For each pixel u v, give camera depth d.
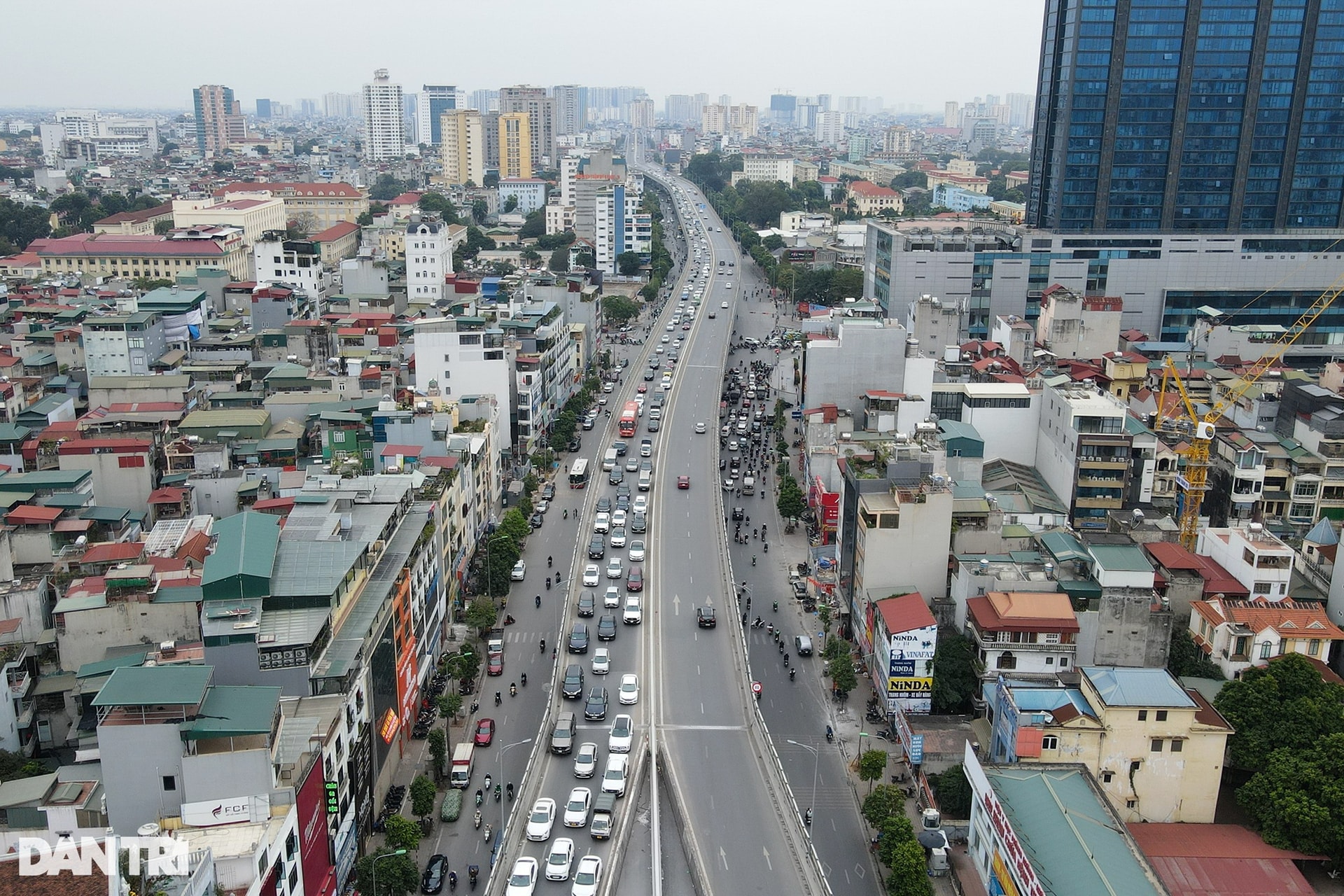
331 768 105.12
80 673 116.88
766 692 152.12
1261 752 123.31
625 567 191.38
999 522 162.38
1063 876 98.12
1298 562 168.00
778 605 179.25
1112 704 117.00
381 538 138.62
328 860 103.75
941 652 142.62
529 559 195.50
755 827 121.81
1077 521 198.12
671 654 161.00
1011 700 121.94
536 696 149.88
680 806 124.81
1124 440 195.00
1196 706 116.88
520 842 117.88
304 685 110.00
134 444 181.00
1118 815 109.19
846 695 150.50
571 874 112.31
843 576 174.75
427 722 142.25
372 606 124.88
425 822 120.94
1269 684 128.75
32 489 166.00
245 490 179.00
